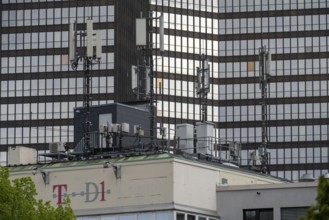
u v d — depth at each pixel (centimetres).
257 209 9012
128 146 9894
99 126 10138
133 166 8831
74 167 9019
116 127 9906
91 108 10881
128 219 8775
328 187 5675
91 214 8881
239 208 9019
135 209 8750
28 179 8150
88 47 10188
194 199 8862
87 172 8969
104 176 8912
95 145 10231
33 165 9306
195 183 8894
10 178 9200
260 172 10675
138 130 10056
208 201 9000
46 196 9056
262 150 11338
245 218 9031
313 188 8900
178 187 8719
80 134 10838
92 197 8919
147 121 11050
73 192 8988
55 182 9062
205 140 10012
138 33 10244
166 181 8700
